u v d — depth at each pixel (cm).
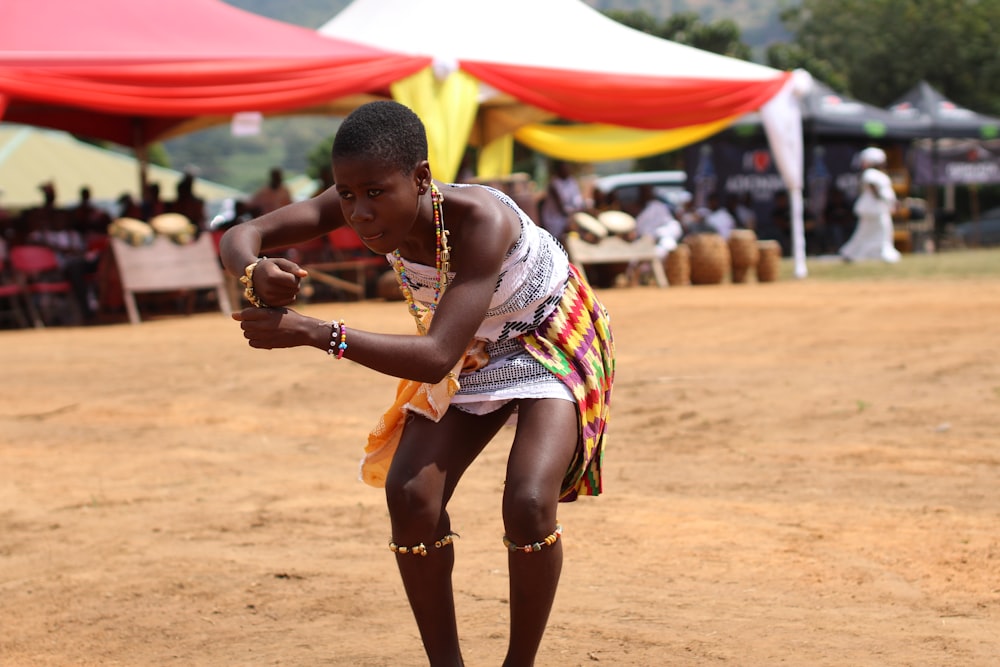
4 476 751
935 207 3675
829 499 642
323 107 2278
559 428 361
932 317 1474
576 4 2097
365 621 474
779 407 902
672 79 1925
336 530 612
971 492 647
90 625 479
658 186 3497
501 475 722
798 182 2200
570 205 2183
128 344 1438
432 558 366
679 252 2156
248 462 779
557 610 479
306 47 1720
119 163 3666
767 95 2062
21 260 1717
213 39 1667
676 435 817
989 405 881
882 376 1027
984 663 409
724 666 413
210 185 3866
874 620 458
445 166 1742
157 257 1752
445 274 361
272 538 598
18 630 476
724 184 3133
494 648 437
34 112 2367
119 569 552
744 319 1514
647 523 605
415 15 1958
